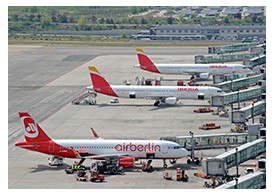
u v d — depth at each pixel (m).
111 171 156.88
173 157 161.88
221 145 170.00
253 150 160.12
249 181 139.38
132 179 152.88
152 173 157.62
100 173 157.38
